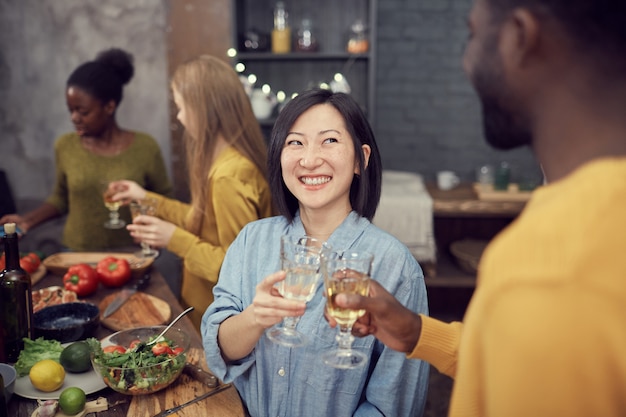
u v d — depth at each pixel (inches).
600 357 18.2
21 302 58.9
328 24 163.5
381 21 174.9
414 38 175.5
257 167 83.7
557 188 21.1
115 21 139.4
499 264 20.6
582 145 21.3
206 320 54.3
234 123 83.9
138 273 85.4
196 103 83.2
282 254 43.9
